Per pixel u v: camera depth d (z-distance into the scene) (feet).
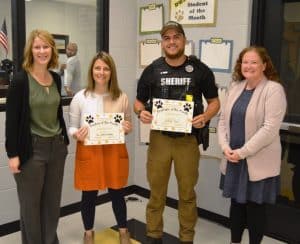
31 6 9.96
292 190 9.50
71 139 10.81
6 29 9.75
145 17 11.73
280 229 9.63
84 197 8.68
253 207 7.63
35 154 7.32
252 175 7.23
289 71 9.27
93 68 8.12
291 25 9.08
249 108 7.29
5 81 9.37
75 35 11.71
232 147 7.54
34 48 7.06
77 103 8.25
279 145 7.40
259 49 7.34
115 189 8.67
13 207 9.80
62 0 11.68
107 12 11.31
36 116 7.27
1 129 9.28
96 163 8.31
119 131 8.23
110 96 8.34
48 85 7.40
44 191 7.93
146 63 11.90
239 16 9.47
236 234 8.08
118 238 9.53
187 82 7.88
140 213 11.10
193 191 8.50
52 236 8.30
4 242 9.33
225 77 9.89
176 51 7.75
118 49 11.73
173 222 10.57
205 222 10.66
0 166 9.40
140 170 12.60
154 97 8.16
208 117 8.06
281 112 7.14
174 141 8.16
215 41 9.99
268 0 9.34
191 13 10.41
